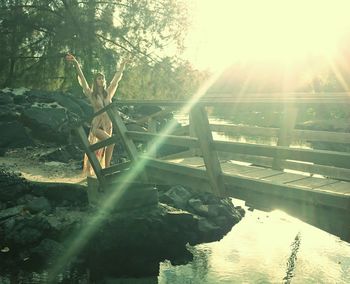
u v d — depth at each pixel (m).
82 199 8.19
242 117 41.75
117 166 7.48
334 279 6.53
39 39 22.92
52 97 15.55
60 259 6.99
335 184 5.00
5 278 6.34
